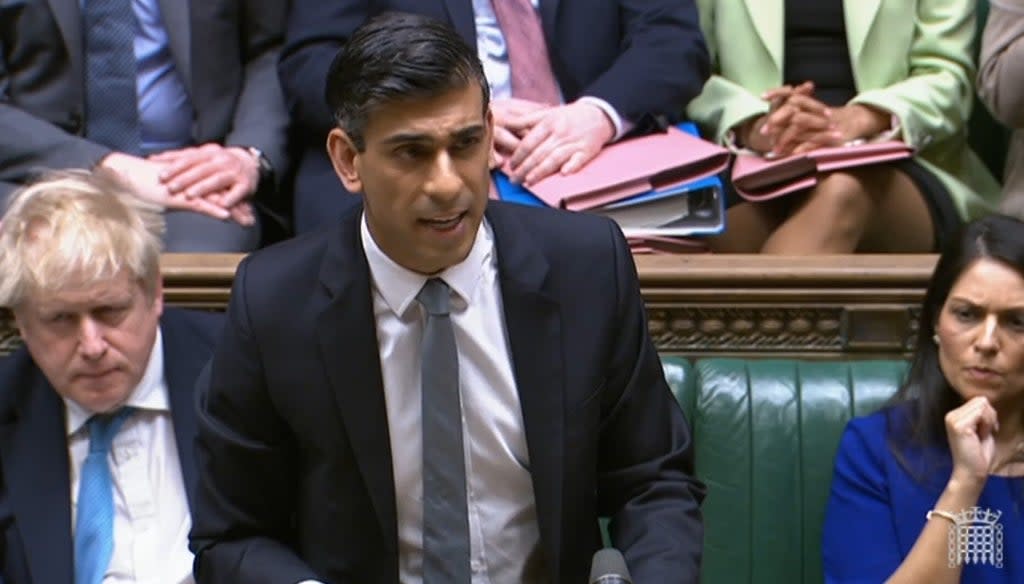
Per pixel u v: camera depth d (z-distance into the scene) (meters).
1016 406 6.73
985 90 9.24
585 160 8.65
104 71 9.26
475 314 5.46
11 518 6.47
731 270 8.13
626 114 8.90
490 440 5.50
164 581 6.56
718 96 9.68
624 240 5.64
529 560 5.63
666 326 8.26
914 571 6.42
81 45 9.19
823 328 8.21
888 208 9.16
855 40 9.59
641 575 5.20
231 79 9.45
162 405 6.69
